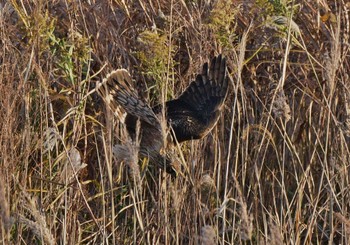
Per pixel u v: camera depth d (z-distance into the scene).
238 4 14.69
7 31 12.86
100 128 13.62
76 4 13.84
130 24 14.48
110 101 8.91
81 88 12.80
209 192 12.65
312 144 14.34
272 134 14.20
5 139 11.59
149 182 13.44
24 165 12.01
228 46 12.33
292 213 13.95
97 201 13.27
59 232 12.78
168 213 12.48
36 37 12.14
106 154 11.41
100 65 13.73
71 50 12.38
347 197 13.10
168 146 9.70
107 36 14.02
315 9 15.04
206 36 13.44
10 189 11.77
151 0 14.52
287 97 14.66
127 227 13.20
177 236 11.61
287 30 13.05
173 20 13.91
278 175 14.10
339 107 14.33
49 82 12.95
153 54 11.52
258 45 14.61
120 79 9.06
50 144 11.88
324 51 14.88
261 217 13.48
